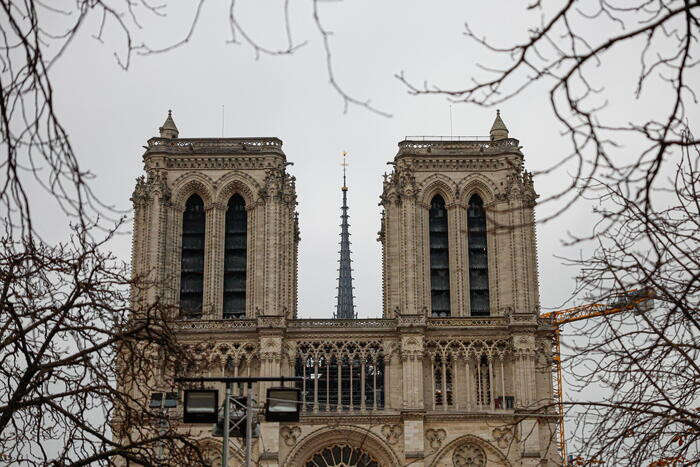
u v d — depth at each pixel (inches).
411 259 5027.1
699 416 1163.9
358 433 4849.9
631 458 1206.9
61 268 1365.7
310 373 5083.7
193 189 5201.8
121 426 1467.8
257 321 4931.1
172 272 5083.7
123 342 1449.3
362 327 5000.0
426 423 4840.1
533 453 4729.3
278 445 4805.6
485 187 5196.9
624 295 1173.1
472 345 4953.3
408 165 5167.3
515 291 4997.5
